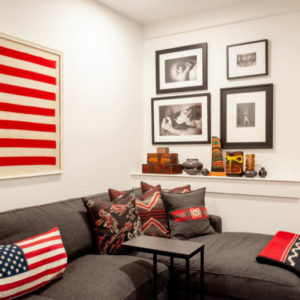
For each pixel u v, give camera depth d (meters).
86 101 3.07
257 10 3.26
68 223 2.25
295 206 3.00
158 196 2.88
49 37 2.68
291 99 3.16
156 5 3.36
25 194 2.48
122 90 3.56
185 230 2.71
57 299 1.69
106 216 2.35
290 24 3.15
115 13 3.45
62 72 2.78
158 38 3.83
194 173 3.48
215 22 3.47
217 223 2.97
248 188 3.18
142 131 3.93
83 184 3.04
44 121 2.62
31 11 2.52
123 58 3.58
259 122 3.29
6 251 1.70
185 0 3.25
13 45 2.37
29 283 1.70
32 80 2.52
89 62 3.11
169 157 3.57
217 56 3.50
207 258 2.26
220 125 3.47
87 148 3.09
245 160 3.37
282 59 3.19
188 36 3.65
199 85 3.58
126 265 2.09
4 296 1.60
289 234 2.55
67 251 2.15
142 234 2.52
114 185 3.45
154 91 3.87
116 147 3.47
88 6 3.09
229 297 2.11
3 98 2.30
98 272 1.97
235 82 3.41
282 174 3.21
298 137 3.13
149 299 2.03
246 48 3.33
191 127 3.64
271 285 1.96
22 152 2.44
